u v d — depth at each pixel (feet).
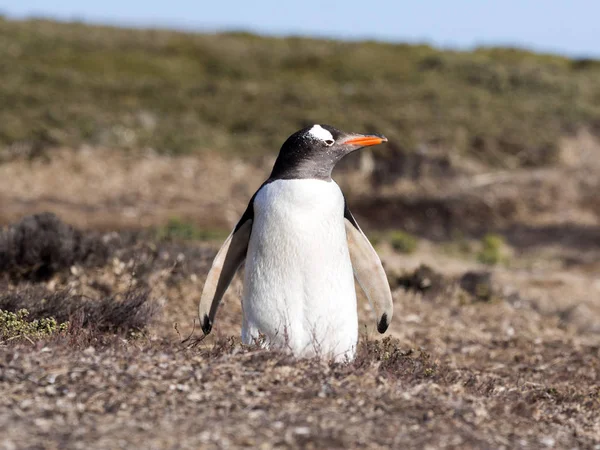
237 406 28.32
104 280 56.59
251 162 172.65
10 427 25.13
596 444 30.78
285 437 26.23
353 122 195.83
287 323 36.06
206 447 24.99
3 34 257.34
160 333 48.67
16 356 30.91
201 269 61.05
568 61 302.45
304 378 31.32
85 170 154.20
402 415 29.25
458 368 50.67
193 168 164.14
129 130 179.73
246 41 288.71
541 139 188.85
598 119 213.66
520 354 58.13
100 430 25.53
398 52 288.92
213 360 32.55
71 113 183.93
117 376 29.73
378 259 39.06
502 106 221.66
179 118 198.29
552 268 106.22
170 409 27.63
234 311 57.11
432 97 226.79
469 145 183.32
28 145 161.38
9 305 44.37
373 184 163.63
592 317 75.97
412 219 145.89
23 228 56.59
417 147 176.55
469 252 118.32
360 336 55.47
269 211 35.81
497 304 74.18
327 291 36.06
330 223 35.83
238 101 216.13
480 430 29.43
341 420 28.02
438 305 69.82
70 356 31.53
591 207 152.97
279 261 35.78
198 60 258.98
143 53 257.55
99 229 114.93
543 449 28.73
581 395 41.57
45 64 233.35
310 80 245.65
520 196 153.48
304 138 36.04
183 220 126.41
